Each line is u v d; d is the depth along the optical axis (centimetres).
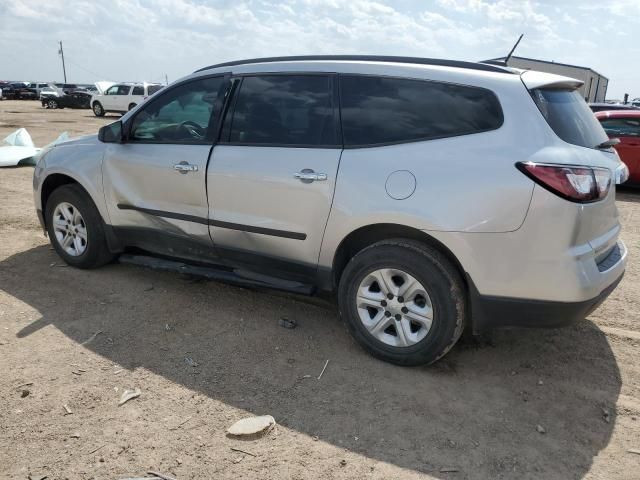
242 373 333
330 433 280
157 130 430
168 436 274
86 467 250
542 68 2261
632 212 842
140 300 433
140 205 437
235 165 381
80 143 480
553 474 256
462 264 310
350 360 352
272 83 383
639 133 1012
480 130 312
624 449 276
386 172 327
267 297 447
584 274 297
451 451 270
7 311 405
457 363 354
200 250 419
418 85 334
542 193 289
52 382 316
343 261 366
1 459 254
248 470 252
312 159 353
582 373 346
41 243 571
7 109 3266
